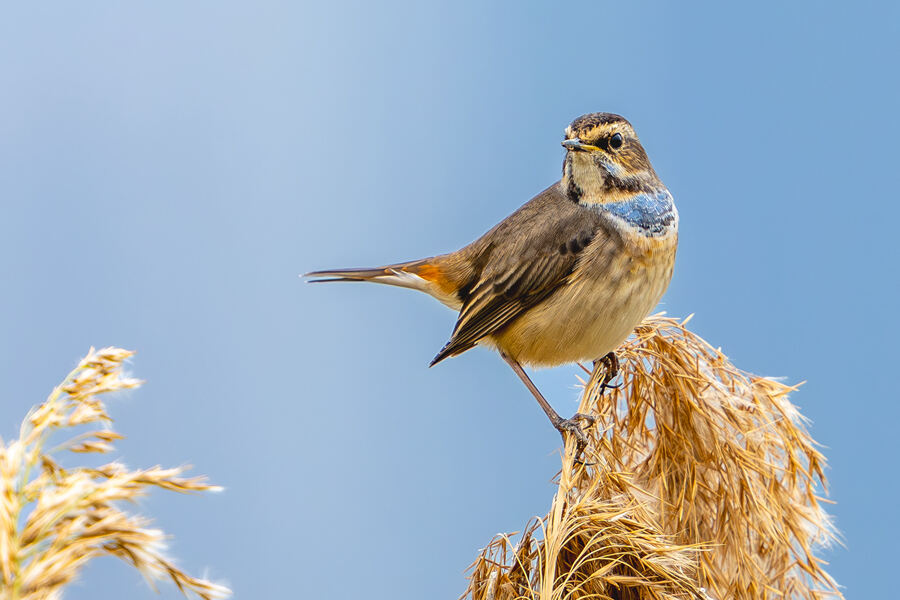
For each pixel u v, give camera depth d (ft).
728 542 24.08
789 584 24.53
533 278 31.81
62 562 9.09
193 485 10.12
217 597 9.90
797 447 24.80
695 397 24.67
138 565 9.67
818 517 24.61
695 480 24.30
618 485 21.68
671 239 31.07
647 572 20.38
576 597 19.99
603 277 30.68
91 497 9.64
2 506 9.36
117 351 11.00
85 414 10.44
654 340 25.27
